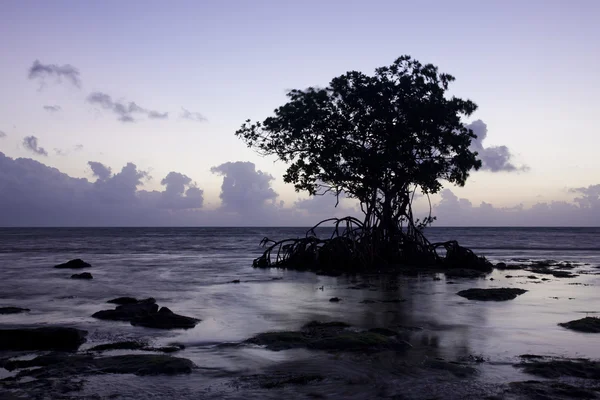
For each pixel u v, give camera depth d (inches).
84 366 401.1
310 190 1592.0
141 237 4424.2
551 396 336.5
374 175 1499.8
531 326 579.2
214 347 475.2
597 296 837.8
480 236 4950.8
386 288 960.9
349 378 376.5
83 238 4069.9
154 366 394.0
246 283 1039.0
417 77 1477.6
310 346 469.4
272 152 1598.2
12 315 652.1
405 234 1519.4
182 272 1288.1
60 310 692.7
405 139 1453.0
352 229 1475.1
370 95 1457.9
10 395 338.6
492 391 347.3
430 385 360.2
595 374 386.3
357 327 571.2
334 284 1030.4
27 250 2327.8
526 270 1389.0
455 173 1494.8
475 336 524.4
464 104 1467.8
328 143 1513.3
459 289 943.0
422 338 514.3
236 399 334.0
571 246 2903.5
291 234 5423.2
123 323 594.2
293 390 351.3
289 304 748.6
